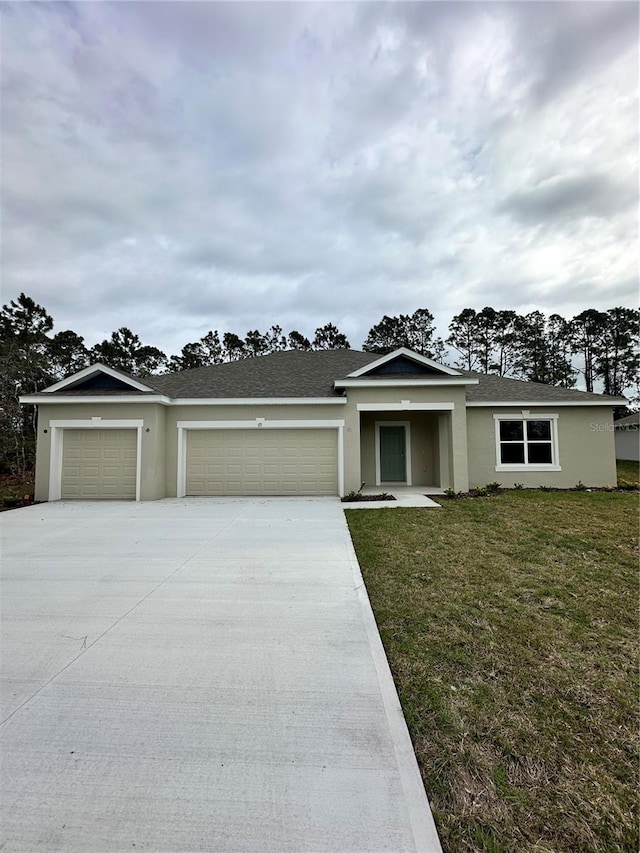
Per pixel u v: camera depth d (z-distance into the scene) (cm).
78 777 224
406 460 1497
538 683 313
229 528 817
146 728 263
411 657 349
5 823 197
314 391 1348
